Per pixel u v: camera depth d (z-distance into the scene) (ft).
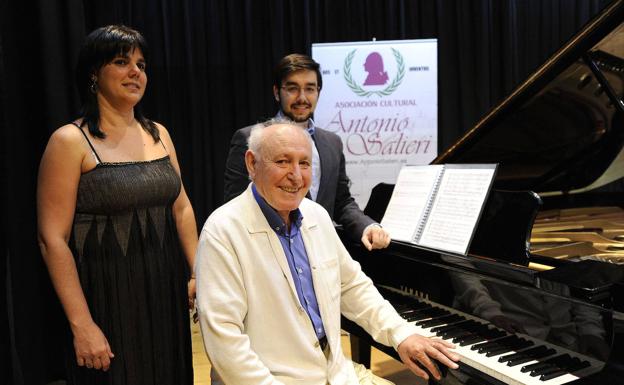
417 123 13.93
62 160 5.34
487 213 6.08
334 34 14.82
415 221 6.61
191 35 14.05
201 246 4.98
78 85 5.87
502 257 5.68
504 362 4.79
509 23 14.88
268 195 5.01
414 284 6.22
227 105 14.58
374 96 13.79
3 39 7.89
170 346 5.99
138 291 5.69
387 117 13.87
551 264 5.56
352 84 13.73
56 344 8.89
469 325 5.55
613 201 10.12
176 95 14.38
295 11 14.49
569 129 8.40
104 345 5.41
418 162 14.05
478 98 15.16
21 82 8.32
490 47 15.15
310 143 5.14
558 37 15.49
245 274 4.89
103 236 5.56
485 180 5.90
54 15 8.58
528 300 4.80
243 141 7.56
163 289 5.89
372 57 13.65
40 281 8.54
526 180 9.52
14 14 8.18
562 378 4.43
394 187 7.64
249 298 4.89
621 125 8.42
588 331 4.29
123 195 5.52
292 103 7.81
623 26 6.24
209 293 4.78
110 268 5.56
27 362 8.25
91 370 5.67
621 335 4.03
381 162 14.01
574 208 9.53
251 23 14.23
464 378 4.82
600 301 4.35
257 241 5.02
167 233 6.02
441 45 15.01
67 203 5.39
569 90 7.43
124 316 5.62
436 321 5.90
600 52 6.80
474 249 6.05
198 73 14.33
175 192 6.15
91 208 5.49
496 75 15.38
